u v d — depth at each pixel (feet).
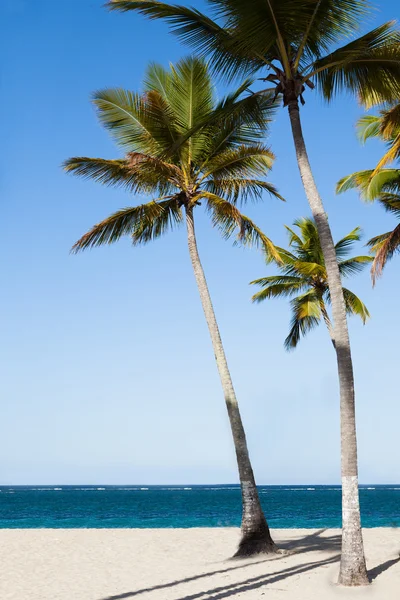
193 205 58.90
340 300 39.52
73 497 365.61
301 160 41.70
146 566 52.39
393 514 146.82
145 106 56.34
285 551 52.54
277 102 48.67
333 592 36.14
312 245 89.56
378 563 46.52
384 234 68.90
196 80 58.13
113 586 43.50
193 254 57.72
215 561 52.80
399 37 41.93
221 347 54.75
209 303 56.13
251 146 57.72
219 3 39.29
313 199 41.04
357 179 66.54
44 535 79.30
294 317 94.43
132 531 83.10
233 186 59.88
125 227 58.59
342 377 38.52
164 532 80.53
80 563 55.36
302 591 37.60
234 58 43.73
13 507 215.10
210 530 82.43
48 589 43.01
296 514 146.61
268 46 41.96
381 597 34.45
